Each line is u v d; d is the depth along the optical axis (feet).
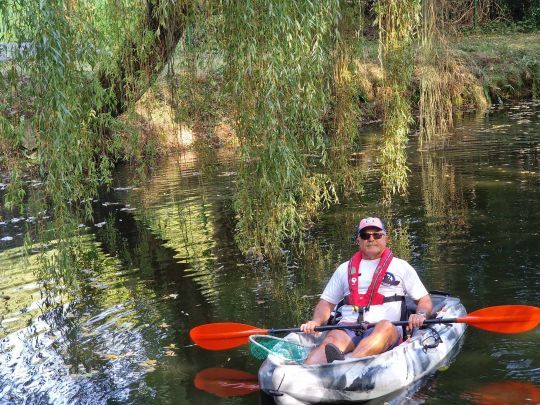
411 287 14.24
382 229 14.24
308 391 12.48
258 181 18.45
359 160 34.88
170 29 19.01
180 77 21.77
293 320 16.44
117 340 15.84
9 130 14.76
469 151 35.32
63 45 14.26
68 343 15.81
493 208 24.72
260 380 12.79
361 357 12.89
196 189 31.01
